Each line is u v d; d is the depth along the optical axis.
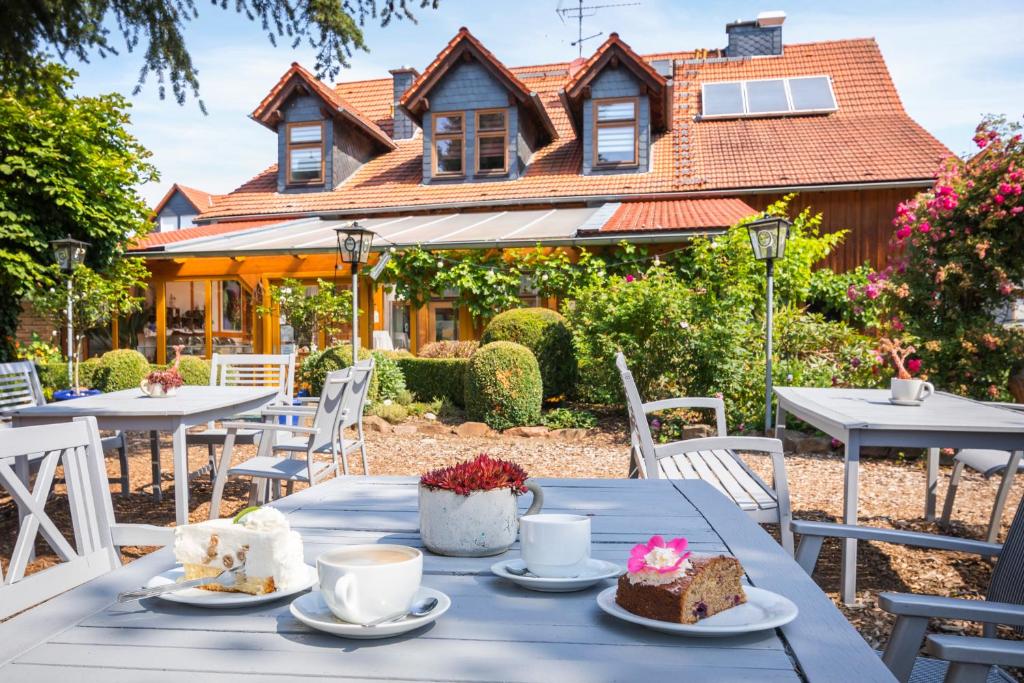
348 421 6.35
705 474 4.87
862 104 18.83
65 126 14.01
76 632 1.45
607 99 17.48
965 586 4.41
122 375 13.61
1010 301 9.22
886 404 5.01
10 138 13.54
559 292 14.12
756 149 17.41
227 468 5.29
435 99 18.38
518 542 2.13
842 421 4.10
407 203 17.73
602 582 1.77
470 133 18.22
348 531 2.24
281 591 1.59
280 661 1.31
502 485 1.97
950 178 9.30
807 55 20.69
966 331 8.92
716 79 20.59
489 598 1.65
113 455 8.92
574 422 10.45
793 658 1.34
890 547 5.13
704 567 1.50
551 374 11.71
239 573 1.62
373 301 15.51
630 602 1.51
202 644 1.39
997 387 8.91
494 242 13.84
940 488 6.95
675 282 10.80
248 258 15.97
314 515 2.45
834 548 5.18
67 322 13.80
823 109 18.58
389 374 12.27
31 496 2.26
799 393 5.73
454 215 17.30
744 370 10.07
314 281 15.88
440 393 12.73
